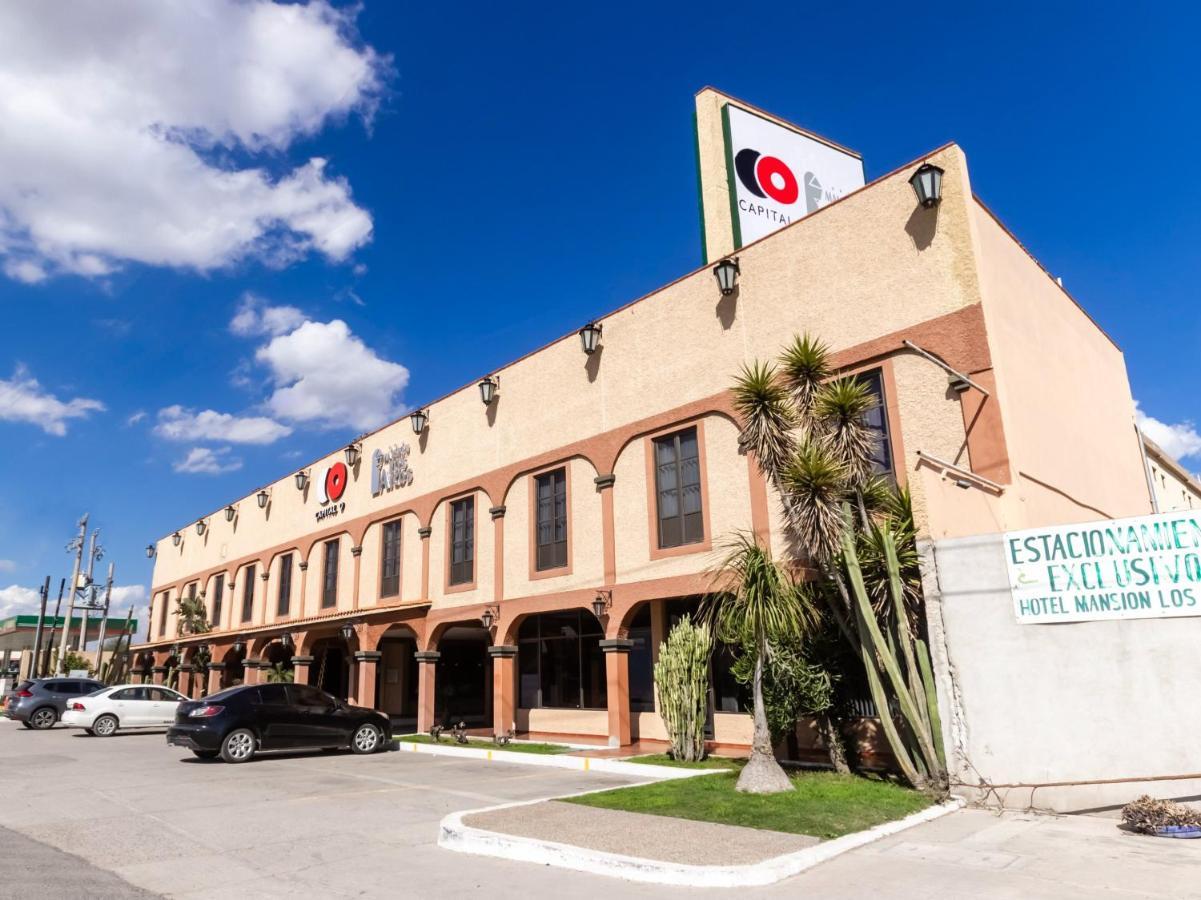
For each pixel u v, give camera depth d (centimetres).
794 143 2052
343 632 2469
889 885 676
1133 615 952
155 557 4709
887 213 1398
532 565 1983
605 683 1919
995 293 1316
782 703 1238
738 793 1054
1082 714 960
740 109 1970
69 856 816
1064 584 988
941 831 866
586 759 1493
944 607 1048
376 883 718
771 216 1944
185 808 1097
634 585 1711
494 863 792
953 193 1312
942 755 1034
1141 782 926
